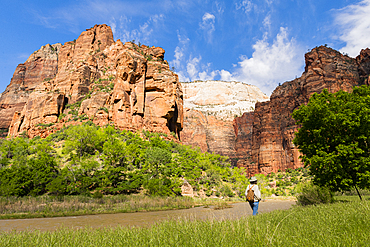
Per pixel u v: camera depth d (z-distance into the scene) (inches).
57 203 1610.5
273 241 164.2
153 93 5177.2
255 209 372.5
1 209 1381.6
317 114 855.1
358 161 741.9
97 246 199.9
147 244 194.9
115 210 1514.5
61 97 5723.4
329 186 804.6
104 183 2247.8
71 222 904.3
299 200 818.8
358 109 778.2
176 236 207.0
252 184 382.3
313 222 246.1
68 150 3169.3
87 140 3422.7
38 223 910.4
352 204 402.0
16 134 6166.3
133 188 2324.1
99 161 3002.0
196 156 4084.6
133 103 4803.2
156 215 1175.6
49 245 209.3
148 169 2834.6
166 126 5172.2
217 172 3905.0
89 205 1590.8
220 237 189.3
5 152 3144.7
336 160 770.8
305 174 5103.3
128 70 4845.0
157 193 2202.3
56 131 5093.5
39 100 5999.0
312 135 874.8
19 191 1950.1
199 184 3304.6
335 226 207.8
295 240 163.5
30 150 3371.1
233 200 2844.5
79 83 6264.8
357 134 789.9
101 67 6988.2
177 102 5999.0
